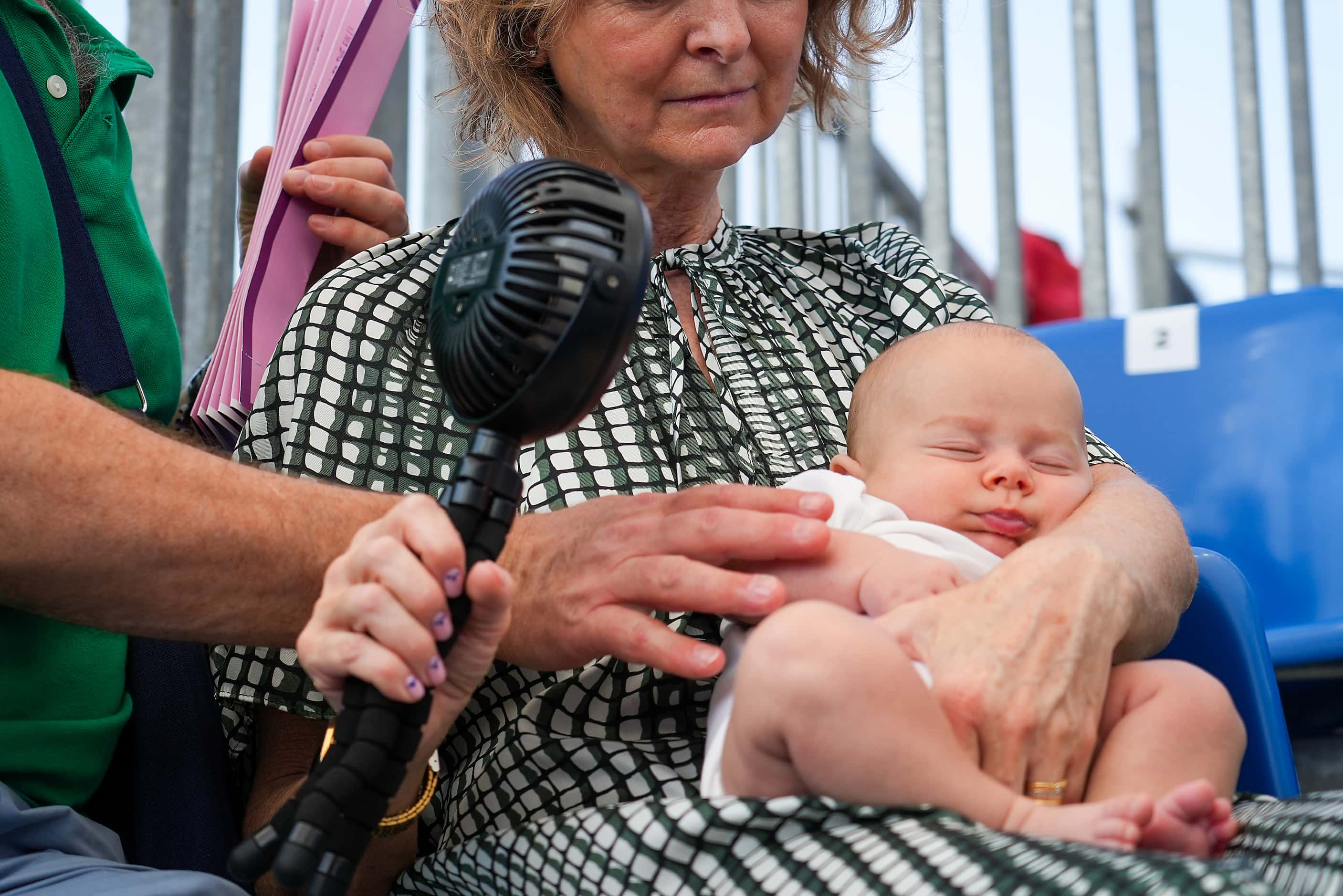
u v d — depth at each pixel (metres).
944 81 3.05
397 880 1.40
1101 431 2.41
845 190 3.15
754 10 1.60
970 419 1.48
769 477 1.56
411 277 1.59
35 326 1.44
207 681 1.51
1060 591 1.18
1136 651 1.28
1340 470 2.21
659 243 1.75
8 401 1.15
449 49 1.91
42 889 1.18
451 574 0.92
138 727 1.48
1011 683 1.13
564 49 1.65
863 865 0.96
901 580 1.23
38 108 1.54
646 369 1.57
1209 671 1.51
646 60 1.58
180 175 2.46
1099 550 1.23
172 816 1.45
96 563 1.16
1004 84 3.11
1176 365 2.38
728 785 1.12
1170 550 1.35
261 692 1.38
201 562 1.19
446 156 2.31
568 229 0.97
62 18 1.69
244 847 0.88
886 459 1.51
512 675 1.42
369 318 1.54
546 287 0.95
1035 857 0.89
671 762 1.31
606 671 1.37
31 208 1.45
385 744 0.90
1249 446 2.29
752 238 1.86
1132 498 1.45
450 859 1.27
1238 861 0.87
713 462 1.53
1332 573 2.19
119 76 1.69
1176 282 3.23
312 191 1.74
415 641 0.91
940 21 3.04
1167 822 0.98
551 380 0.95
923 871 0.93
